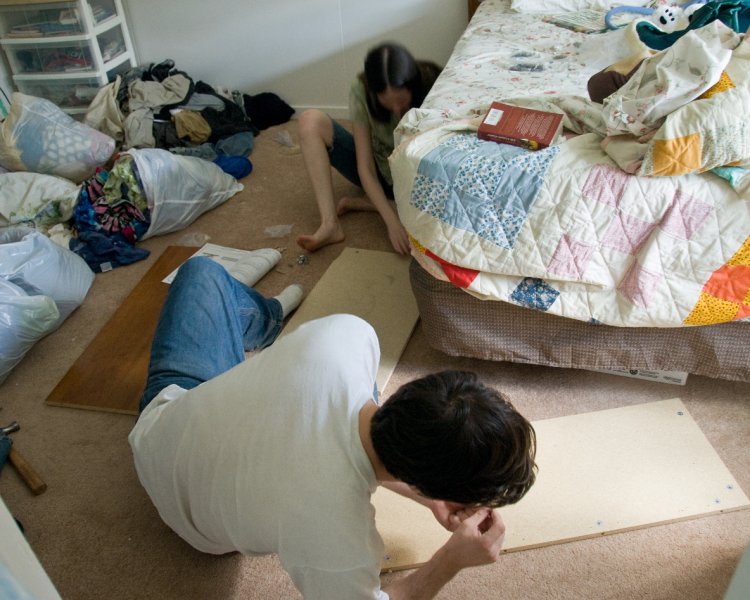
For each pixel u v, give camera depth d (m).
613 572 1.20
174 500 1.05
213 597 1.22
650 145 1.18
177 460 0.98
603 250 1.27
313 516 0.80
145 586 1.25
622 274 1.28
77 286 1.96
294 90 3.12
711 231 1.21
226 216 2.39
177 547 1.30
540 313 1.42
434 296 1.46
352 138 2.22
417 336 1.75
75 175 2.45
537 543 1.24
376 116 1.99
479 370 1.63
